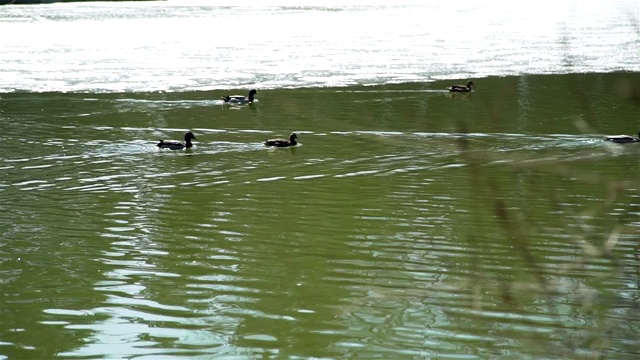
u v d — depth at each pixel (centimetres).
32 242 1895
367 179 2466
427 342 1354
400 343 1357
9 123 3434
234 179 2495
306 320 1452
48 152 2894
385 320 1438
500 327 1393
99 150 2930
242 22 9075
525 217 2020
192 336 1398
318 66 5159
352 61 5375
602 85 4328
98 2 13475
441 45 6297
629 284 1519
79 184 2447
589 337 873
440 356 1303
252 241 1889
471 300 1509
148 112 3703
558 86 4325
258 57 5625
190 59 5550
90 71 5019
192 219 2073
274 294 1567
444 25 8388
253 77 4722
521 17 9656
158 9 11869
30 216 2114
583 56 5531
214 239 1908
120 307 1520
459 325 1409
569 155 2734
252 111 3706
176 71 4984
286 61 5403
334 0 15138
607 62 5203
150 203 2231
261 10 11725
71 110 3744
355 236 1912
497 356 1289
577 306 1444
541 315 1421
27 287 1614
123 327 1435
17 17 9912
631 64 5088
